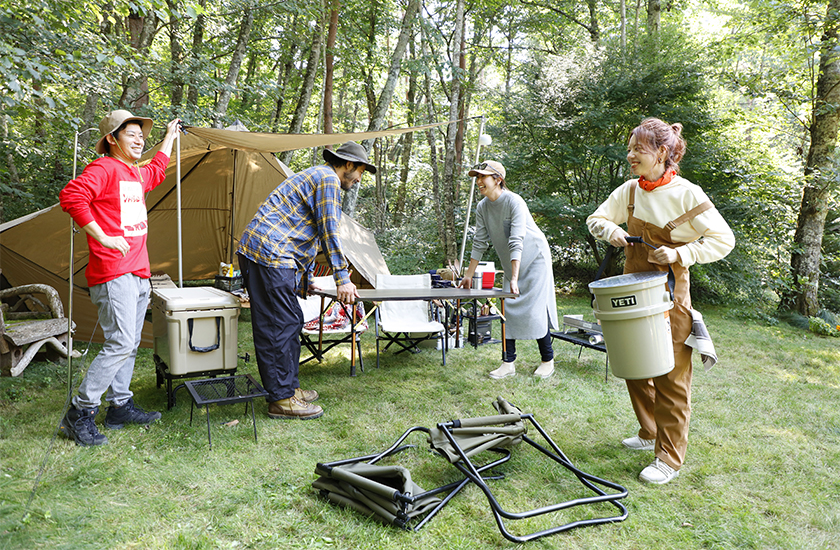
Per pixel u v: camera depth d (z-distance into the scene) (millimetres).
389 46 14734
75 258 4875
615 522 2160
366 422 3234
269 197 3273
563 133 9562
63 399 3383
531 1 13875
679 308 2467
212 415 3242
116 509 2125
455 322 5441
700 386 4164
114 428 2934
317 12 8891
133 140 2848
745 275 7855
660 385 2541
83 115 8469
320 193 3250
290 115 14734
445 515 2186
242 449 2779
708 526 2154
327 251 3291
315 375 4215
